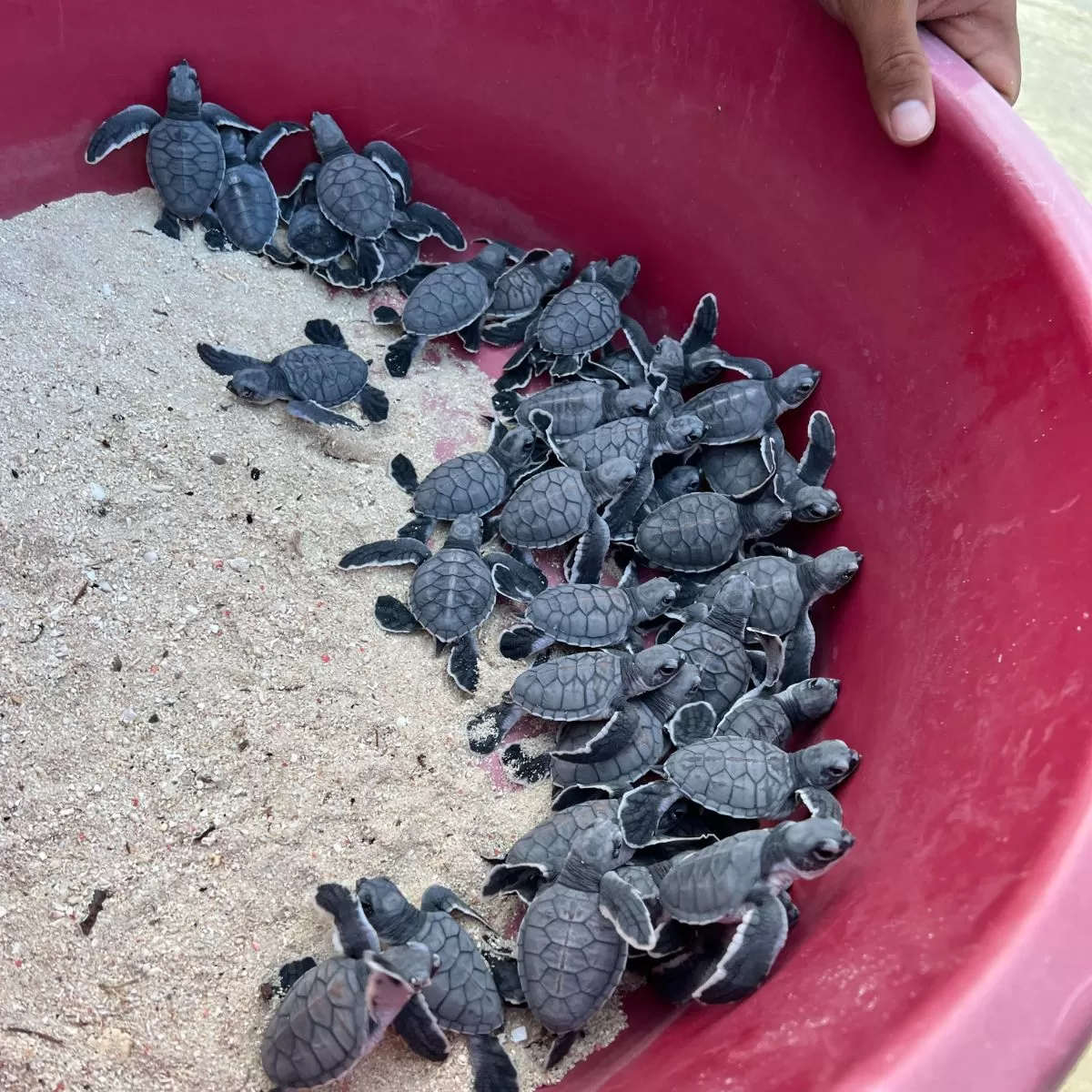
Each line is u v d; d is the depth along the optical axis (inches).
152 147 28.6
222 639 24.4
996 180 22.5
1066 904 17.9
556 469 26.7
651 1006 21.8
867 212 24.7
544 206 30.6
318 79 29.5
